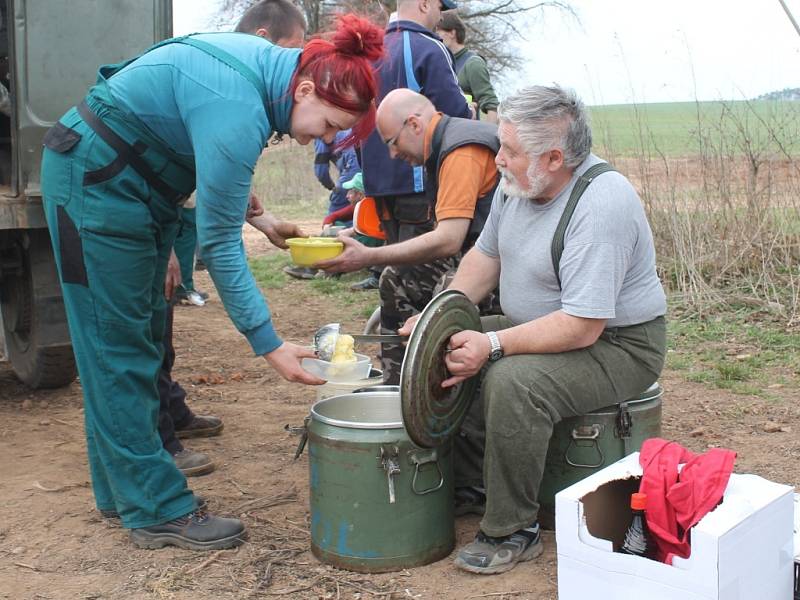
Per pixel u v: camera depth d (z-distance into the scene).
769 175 7.75
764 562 2.52
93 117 3.05
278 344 3.11
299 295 8.87
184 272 4.62
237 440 4.68
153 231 3.19
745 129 7.79
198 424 4.70
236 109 2.89
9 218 4.56
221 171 2.89
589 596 2.55
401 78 4.55
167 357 4.16
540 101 3.08
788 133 7.70
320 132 3.01
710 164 7.90
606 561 2.50
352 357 3.51
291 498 3.91
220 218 2.96
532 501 3.23
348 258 3.70
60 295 5.06
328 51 2.93
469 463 3.70
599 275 3.10
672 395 5.39
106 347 3.22
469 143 3.79
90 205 3.07
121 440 3.32
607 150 8.50
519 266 3.33
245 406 5.32
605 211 3.11
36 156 4.57
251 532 3.56
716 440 4.60
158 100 2.98
